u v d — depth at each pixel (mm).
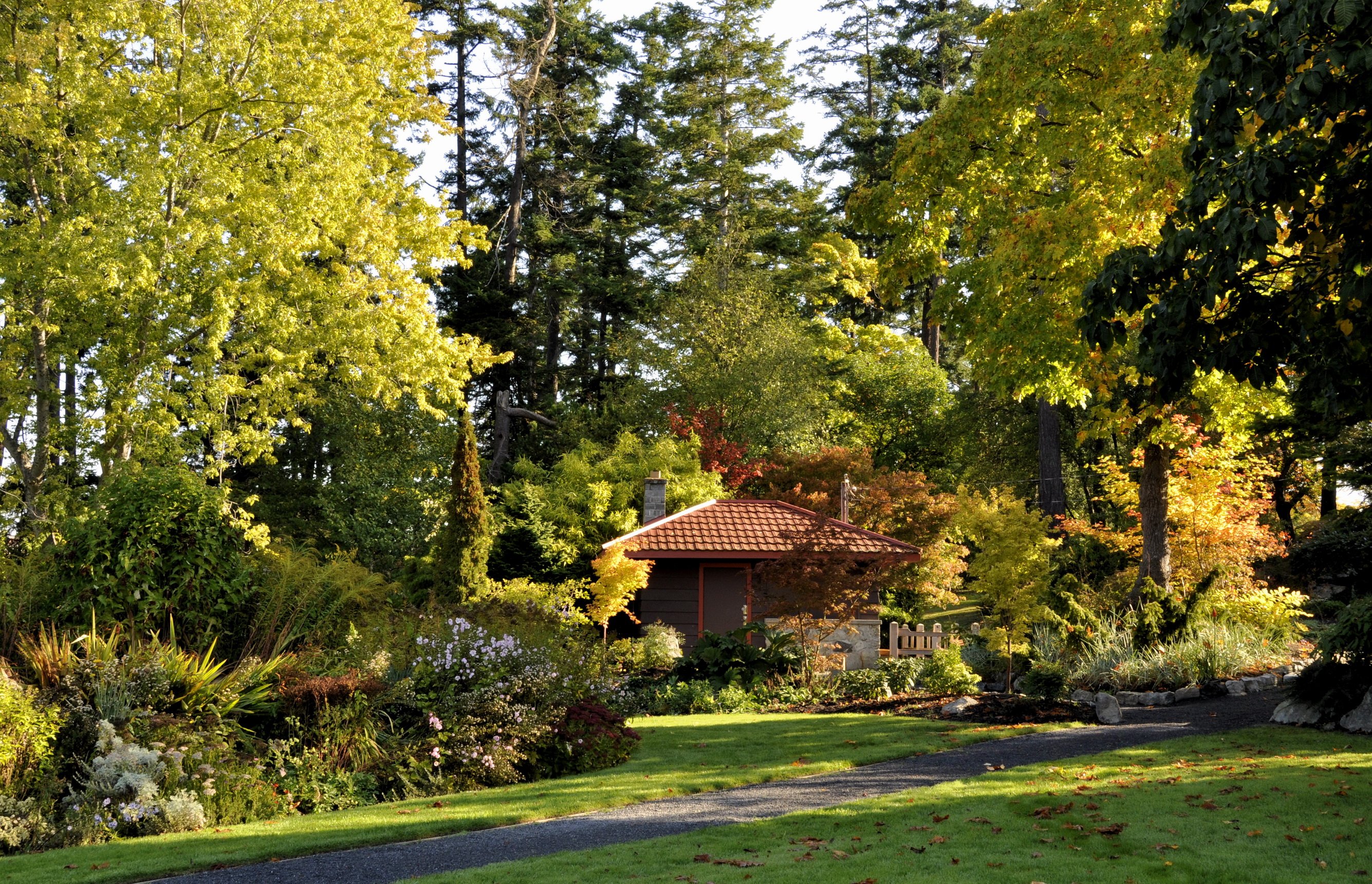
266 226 20688
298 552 16562
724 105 47312
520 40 40781
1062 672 17562
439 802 9969
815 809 9141
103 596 11734
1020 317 18703
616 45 47156
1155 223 17766
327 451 33250
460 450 22906
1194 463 22125
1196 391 19766
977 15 46531
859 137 47500
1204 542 21656
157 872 7492
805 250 46344
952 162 20484
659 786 10367
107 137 19000
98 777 9109
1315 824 7980
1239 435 21688
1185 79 16500
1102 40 18219
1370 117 7832
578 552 26906
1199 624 19078
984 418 38125
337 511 29984
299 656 12547
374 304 23797
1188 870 6895
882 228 22172
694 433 32656
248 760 10258
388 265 23578
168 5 20047
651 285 45125
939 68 47781
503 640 12914
